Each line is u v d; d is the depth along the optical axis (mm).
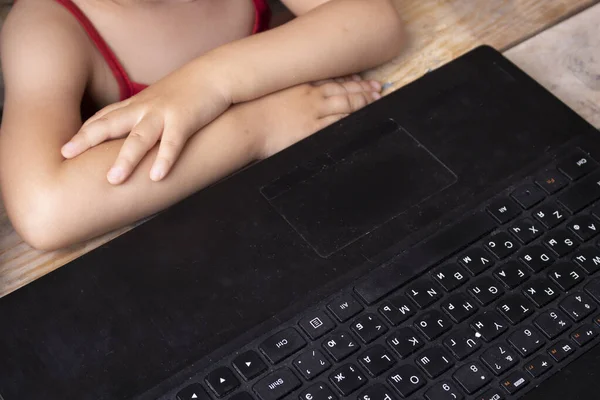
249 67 767
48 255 681
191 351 550
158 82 755
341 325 566
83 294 579
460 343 559
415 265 595
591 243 612
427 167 654
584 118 748
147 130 704
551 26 839
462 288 587
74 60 786
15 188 695
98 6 839
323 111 792
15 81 769
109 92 848
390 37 825
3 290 653
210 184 734
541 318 573
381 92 816
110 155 706
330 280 587
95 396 530
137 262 595
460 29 846
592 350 561
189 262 596
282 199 632
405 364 550
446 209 627
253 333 559
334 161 657
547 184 641
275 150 767
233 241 608
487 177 647
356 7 827
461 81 712
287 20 1024
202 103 731
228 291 581
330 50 805
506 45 822
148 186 696
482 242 609
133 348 552
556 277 592
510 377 547
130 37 858
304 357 550
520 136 674
